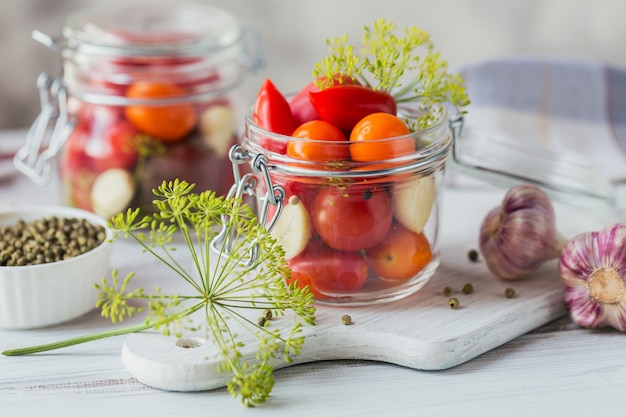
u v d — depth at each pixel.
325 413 0.60
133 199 0.76
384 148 0.62
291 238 0.64
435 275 0.70
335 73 0.65
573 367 0.63
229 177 0.78
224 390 0.62
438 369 0.63
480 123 0.91
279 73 1.22
